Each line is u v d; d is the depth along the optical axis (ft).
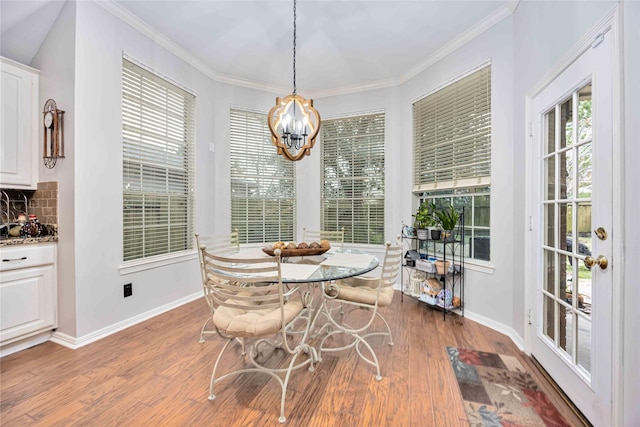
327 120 13.44
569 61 5.06
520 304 7.16
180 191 10.21
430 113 10.66
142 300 8.66
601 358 4.23
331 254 7.86
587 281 4.69
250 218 12.72
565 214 5.36
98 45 7.43
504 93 7.91
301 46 9.80
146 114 8.91
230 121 12.21
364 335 7.49
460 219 9.50
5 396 5.16
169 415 4.75
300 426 4.53
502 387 5.51
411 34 9.08
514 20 7.55
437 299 9.40
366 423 4.59
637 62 3.61
